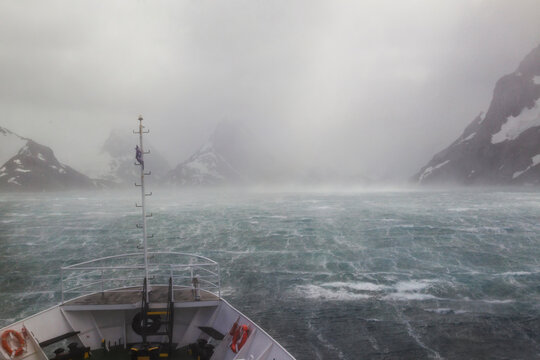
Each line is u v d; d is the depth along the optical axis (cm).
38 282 3431
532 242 4944
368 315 2542
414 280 3331
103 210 11531
